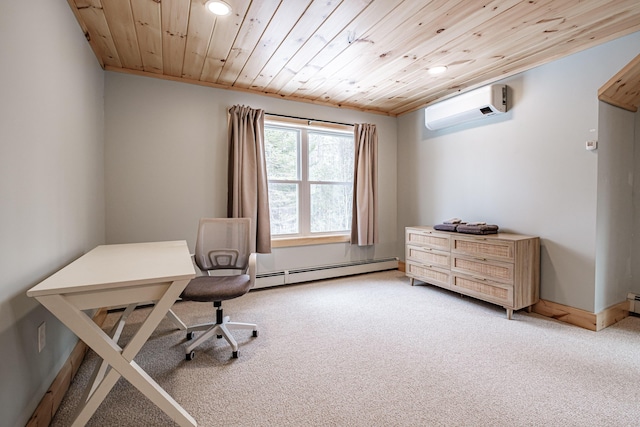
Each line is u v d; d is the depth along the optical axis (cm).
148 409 147
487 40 231
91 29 217
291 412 145
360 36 224
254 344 214
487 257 273
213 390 162
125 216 288
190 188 314
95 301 121
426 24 208
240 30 216
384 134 429
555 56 256
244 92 336
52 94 156
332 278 389
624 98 250
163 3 186
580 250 245
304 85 327
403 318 260
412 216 414
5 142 111
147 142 294
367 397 156
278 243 355
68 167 181
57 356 159
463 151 341
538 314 270
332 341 218
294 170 378
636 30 213
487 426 135
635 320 259
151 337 223
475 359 193
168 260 166
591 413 143
